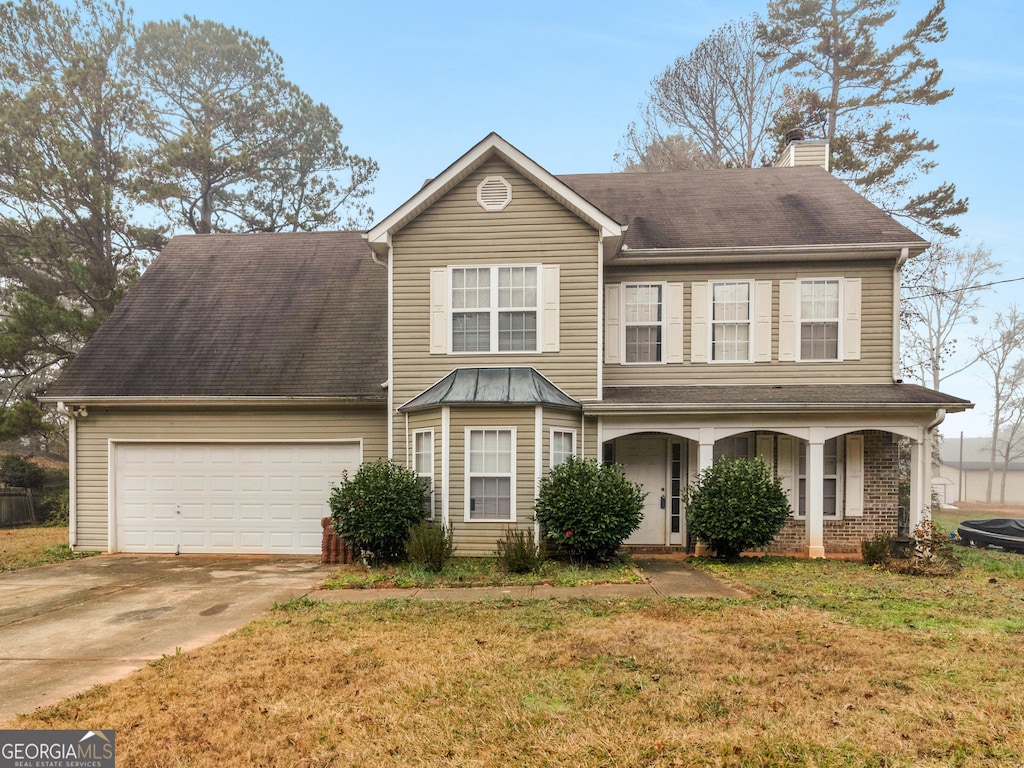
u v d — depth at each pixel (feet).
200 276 54.24
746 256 43.50
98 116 81.10
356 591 31.99
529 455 38.19
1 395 89.86
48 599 31.76
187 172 87.35
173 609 29.43
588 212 40.29
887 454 43.91
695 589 31.22
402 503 36.65
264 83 99.96
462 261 41.86
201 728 16.72
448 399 38.47
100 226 79.25
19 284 80.48
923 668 20.26
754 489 37.88
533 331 41.42
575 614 26.68
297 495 45.29
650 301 45.11
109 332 49.14
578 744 15.55
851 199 48.55
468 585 32.48
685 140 101.35
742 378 44.14
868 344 43.68
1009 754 15.01
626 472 45.11
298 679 19.90
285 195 100.99
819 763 14.70
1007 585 32.65
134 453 46.19
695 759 14.87
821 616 26.18
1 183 73.92
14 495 69.56
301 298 51.29
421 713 17.37
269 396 43.80
